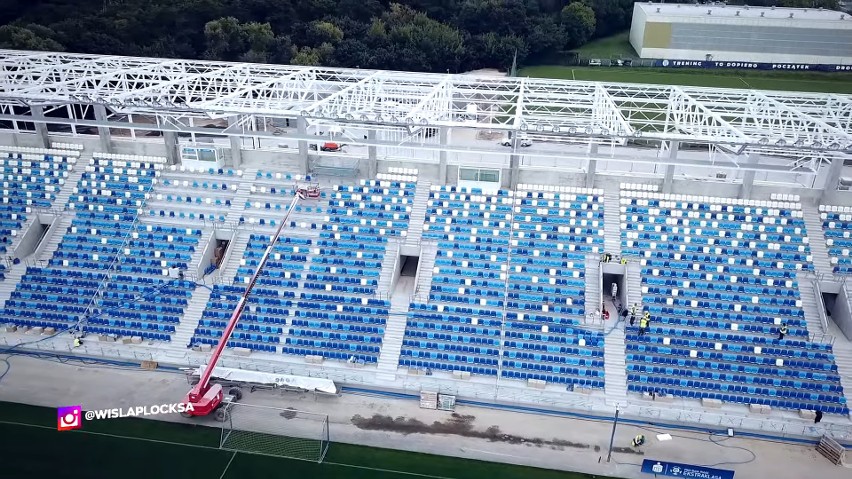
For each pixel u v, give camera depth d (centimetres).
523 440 5381
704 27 15475
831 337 6162
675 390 5784
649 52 16025
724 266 6662
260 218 7319
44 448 5094
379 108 7400
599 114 7375
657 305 6400
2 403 5588
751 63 15675
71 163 7988
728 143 6050
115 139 8094
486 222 7150
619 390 5834
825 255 6694
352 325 6378
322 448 5197
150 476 4847
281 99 7731
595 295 6556
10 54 8512
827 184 6956
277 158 7831
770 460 5219
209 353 6256
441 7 16812
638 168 7831
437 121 6512
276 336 6328
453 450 5238
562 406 5703
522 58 15875
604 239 6950
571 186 7400
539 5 17800
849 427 5497
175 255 7081
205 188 7625
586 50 17412
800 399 5700
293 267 6888
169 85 7662
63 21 13000
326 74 8450
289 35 14675
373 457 5125
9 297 6819
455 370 6012
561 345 6147
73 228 7394
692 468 4900
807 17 15412
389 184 7525
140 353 6238
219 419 5484
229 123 7669
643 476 5003
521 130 6309
